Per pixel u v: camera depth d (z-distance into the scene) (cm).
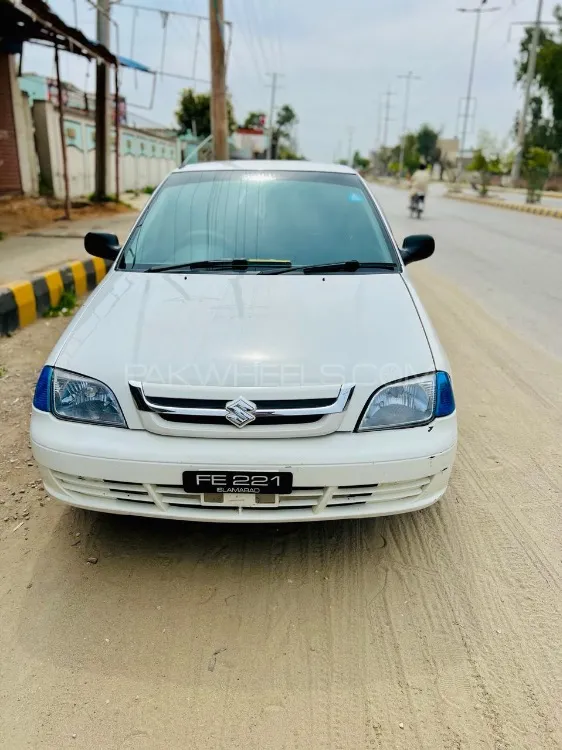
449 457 228
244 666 199
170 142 2525
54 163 1402
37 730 177
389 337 240
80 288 643
